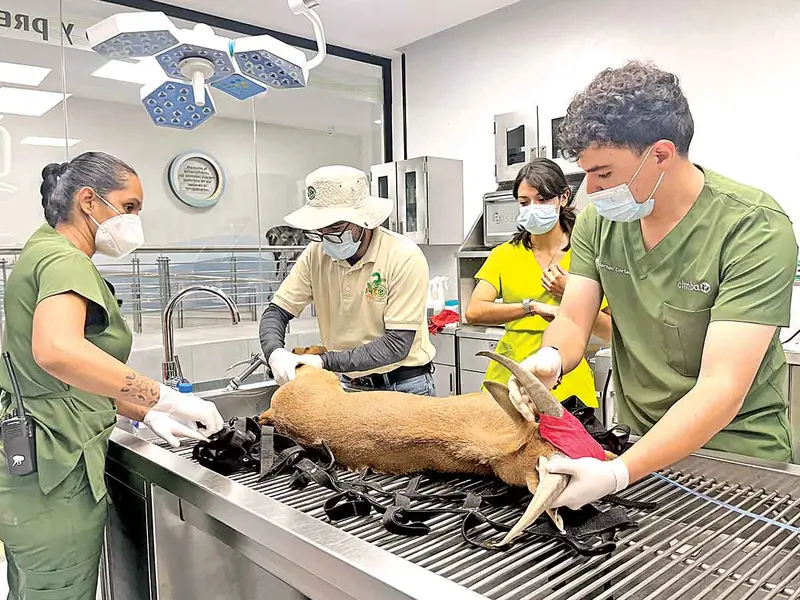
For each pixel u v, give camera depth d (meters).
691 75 3.03
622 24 3.27
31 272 1.18
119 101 3.21
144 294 3.20
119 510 1.33
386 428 1.09
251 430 1.28
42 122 3.01
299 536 0.82
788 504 0.97
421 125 4.37
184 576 1.23
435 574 0.71
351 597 0.78
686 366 1.20
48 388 1.21
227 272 3.52
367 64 4.40
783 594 0.73
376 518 0.94
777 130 2.76
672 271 1.16
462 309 3.46
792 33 2.69
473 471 1.04
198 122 1.61
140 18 1.21
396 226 4.06
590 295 1.34
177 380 1.78
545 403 0.91
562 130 1.06
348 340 1.79
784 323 0.99
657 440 0.89
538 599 0.72
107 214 1.29
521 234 2.32
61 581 1.26
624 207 1.08
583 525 0.86
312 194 1.60
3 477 1.21
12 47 2.91
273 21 3.74
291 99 3.92
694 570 0.79
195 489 1.03
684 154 1.06
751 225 1.05
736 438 1.19
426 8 3.63
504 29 3.80
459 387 3.43
